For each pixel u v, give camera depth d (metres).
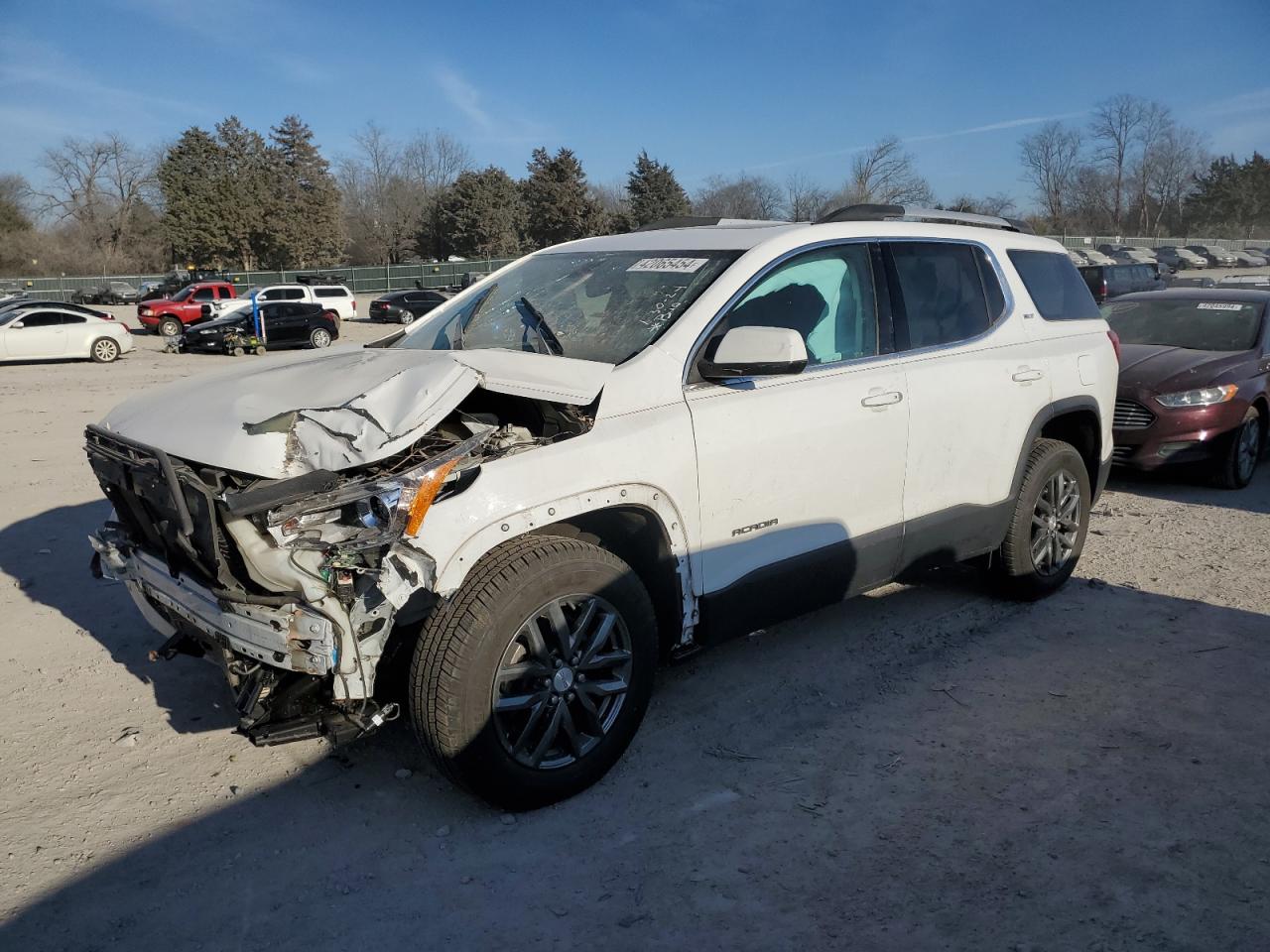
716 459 3.69
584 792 3.52
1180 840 3.20
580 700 3.43
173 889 3.02
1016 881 3.01
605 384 3.48
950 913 2.86
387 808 3.44
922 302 4.57
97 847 3.23
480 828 3.31
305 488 2.98
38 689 4.40
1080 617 5.15
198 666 4.64
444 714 3.12
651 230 4.86
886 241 4.50
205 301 35.22
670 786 3.56
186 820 3.38
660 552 3.63
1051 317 5.30
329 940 2.79
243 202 71.62
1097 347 5.46
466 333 4.33
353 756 3.79
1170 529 6.92
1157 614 5.19
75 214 86.19
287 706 3.26
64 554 6.41
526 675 3.28
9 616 5.30
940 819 3.34
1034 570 5.21
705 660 4.62
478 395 3.75
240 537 3.04
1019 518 5.04
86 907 2.93
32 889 3.02
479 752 3.18
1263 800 3.42
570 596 3.32
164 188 77.56
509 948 2.75
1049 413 5.05
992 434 4.75
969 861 3.11
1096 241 68.12
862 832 3.27
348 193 91.50
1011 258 5.16
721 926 2.82
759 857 3.14
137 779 3.64
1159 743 3.82
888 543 4.34
